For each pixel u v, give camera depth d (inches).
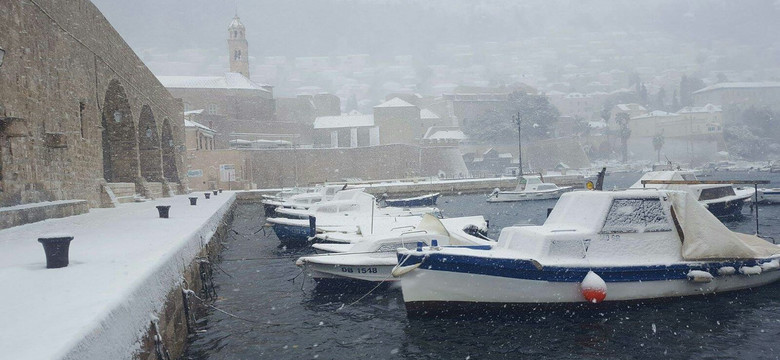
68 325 188.9
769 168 4534.9
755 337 412.2
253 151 3435.0
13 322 195.0
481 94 5748.0
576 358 386.3
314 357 404.8
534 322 453.7
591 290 437.1
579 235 467.2
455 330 445.1
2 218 553.9
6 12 620.1
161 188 1691.7
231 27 4746.6
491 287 452.4
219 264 800.9
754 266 488.7
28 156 684.1
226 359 401.4
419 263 453.1
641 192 489.4
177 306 376.8
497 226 1234.0
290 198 1461.6
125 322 227.5
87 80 960.3
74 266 317.4
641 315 458.3
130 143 1389.0
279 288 635.5
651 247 478.0
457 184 2743.6
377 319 496.1
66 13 844.6
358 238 746.8
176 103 2194.9
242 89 4330.7
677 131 6038.4
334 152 3750.0
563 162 5017.2
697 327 433.4
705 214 486.6
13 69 637.9
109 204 1012.5
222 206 1126.4
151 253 368.8
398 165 3858.3
